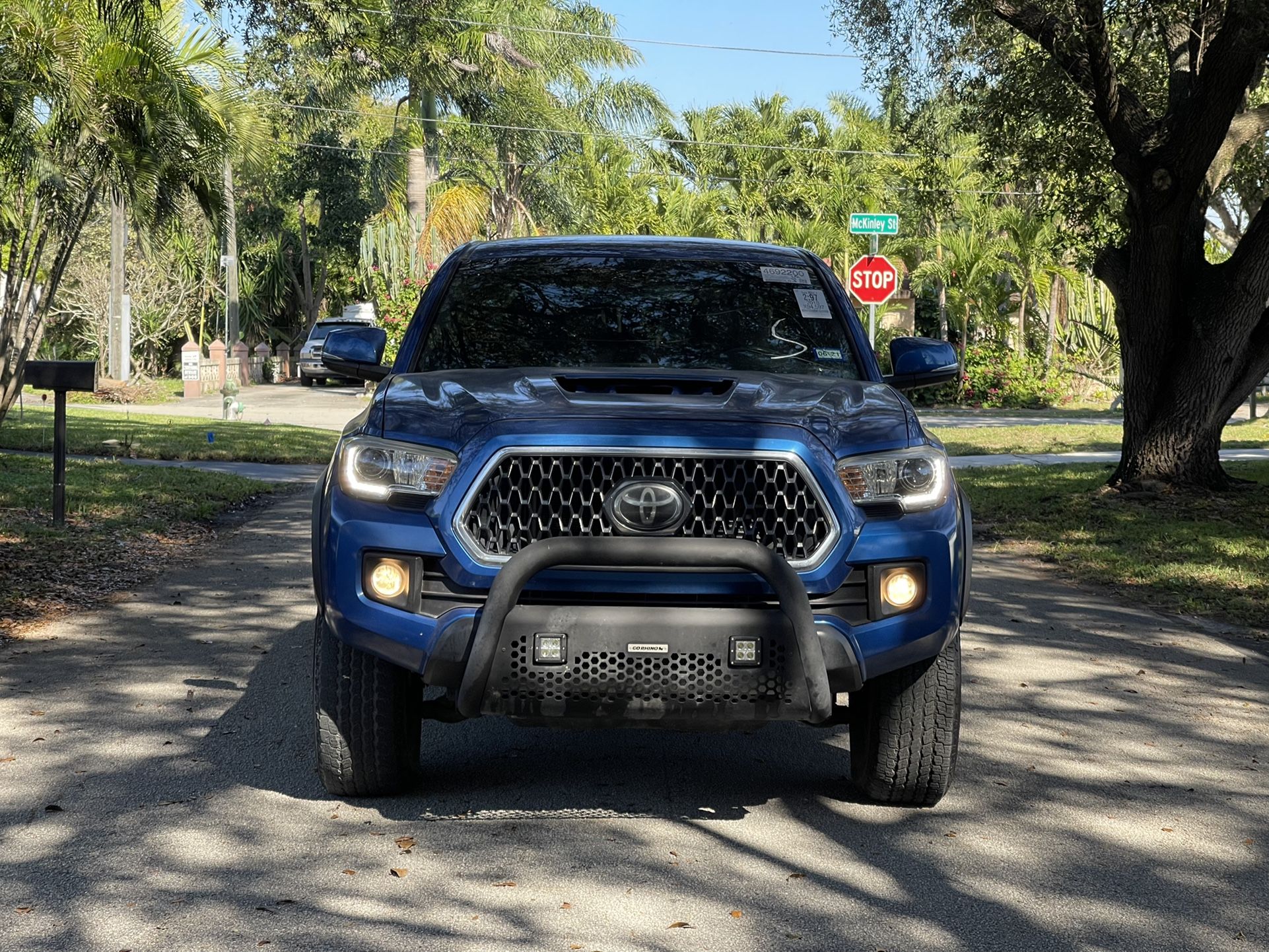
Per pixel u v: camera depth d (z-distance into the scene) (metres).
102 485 13.09
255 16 13.47
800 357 5.08
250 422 25.80
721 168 49.28
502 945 3.50
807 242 41.09
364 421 4.44
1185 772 5.16
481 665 3.85
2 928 3.55
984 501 13.39
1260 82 16.22
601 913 3.71
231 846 4.19
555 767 5.09
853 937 3.58
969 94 14.70
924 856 4.21
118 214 35.59
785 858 4.17
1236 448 19.94
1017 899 3.87
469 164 43.09
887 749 4.49
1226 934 3.64
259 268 51.44
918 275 38.16
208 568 9.39
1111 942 3.58
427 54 36.41
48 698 5.91
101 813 4.46
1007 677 6.64
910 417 4.45
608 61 42.81
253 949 3.45
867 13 13.42
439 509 4.02
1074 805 4.73
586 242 5.73
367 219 43.97
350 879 3.94
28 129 10.88
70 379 10.53
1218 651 7.31
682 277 5.46
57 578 8.70
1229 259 13.30
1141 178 12.89
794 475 4.03
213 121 12.28
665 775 5.02
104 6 11.34
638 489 3.95
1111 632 7.77
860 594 4.11
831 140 47.31
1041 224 34.81
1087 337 40.28
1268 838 4.42
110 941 3.48
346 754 4.46
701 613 3.95
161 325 41.19
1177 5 11.84
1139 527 11.55
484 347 5.04
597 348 5.04
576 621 3.93
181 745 5.25
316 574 4.44
